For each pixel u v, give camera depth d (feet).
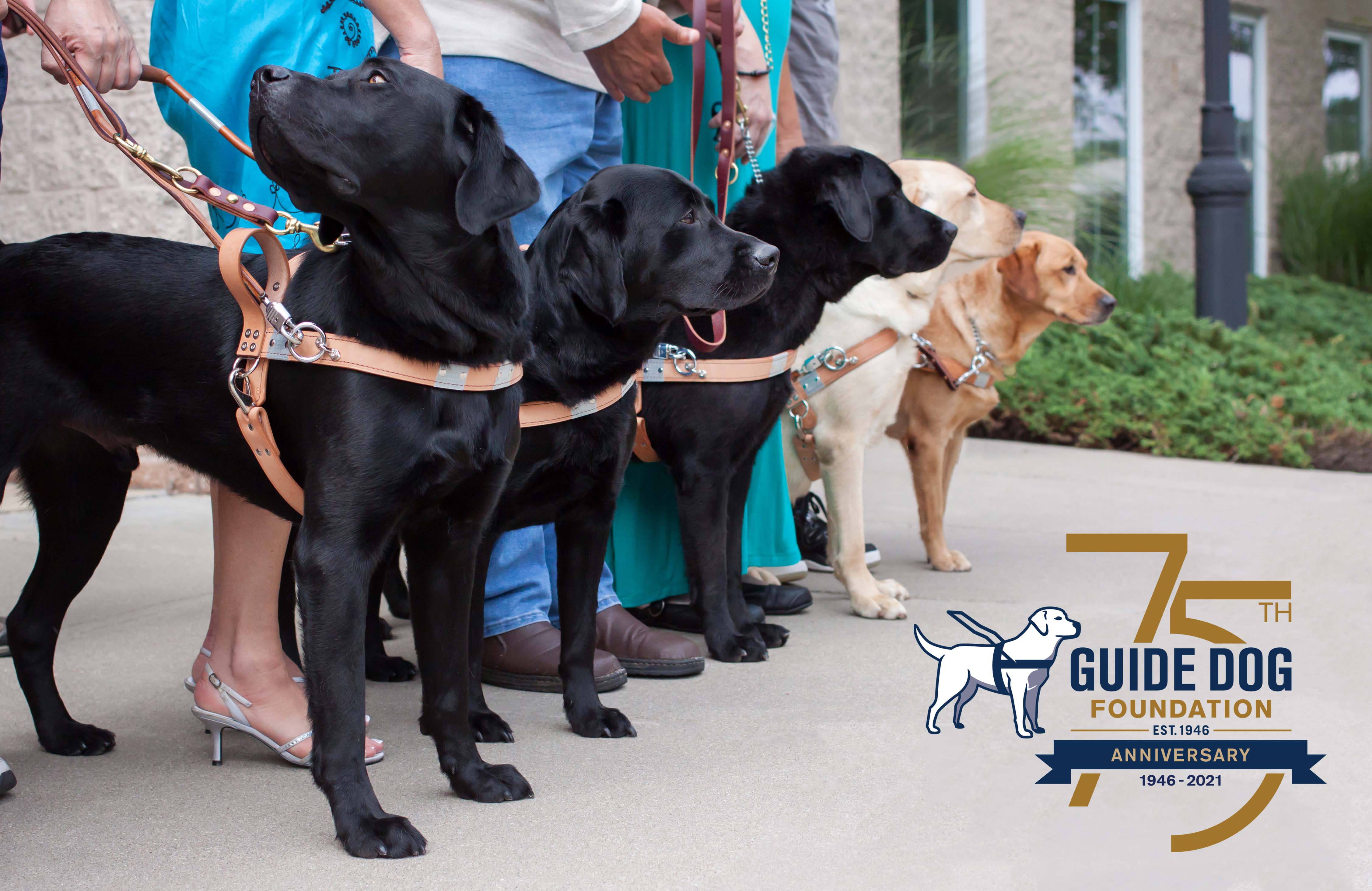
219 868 5.84
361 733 6.05
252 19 7.51
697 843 6.18
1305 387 23.56
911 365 11.60
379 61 5.80
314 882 5.69
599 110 10.24
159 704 8.53
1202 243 26.94
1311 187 39.32
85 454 7.33
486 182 5.77
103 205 17.78
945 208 12.66
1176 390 22.43
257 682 7.27
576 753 7.60
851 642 10.37
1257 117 40.22
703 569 9.87
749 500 11.33
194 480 17.15
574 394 7.61
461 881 5.71
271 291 6.13
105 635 10.27
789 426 11.67
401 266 5.83
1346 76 44.16
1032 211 25.93
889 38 27.43
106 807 6.62
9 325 6.49
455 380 6.02
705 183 11.26
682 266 7.49
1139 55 35.22
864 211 9.79
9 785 6.61
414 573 6.61
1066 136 32.65
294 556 6.12
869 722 8.19
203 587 11.98
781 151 12.92
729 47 10.02
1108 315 13.47
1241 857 6.06
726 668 9.62
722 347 9.73
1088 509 16.69
